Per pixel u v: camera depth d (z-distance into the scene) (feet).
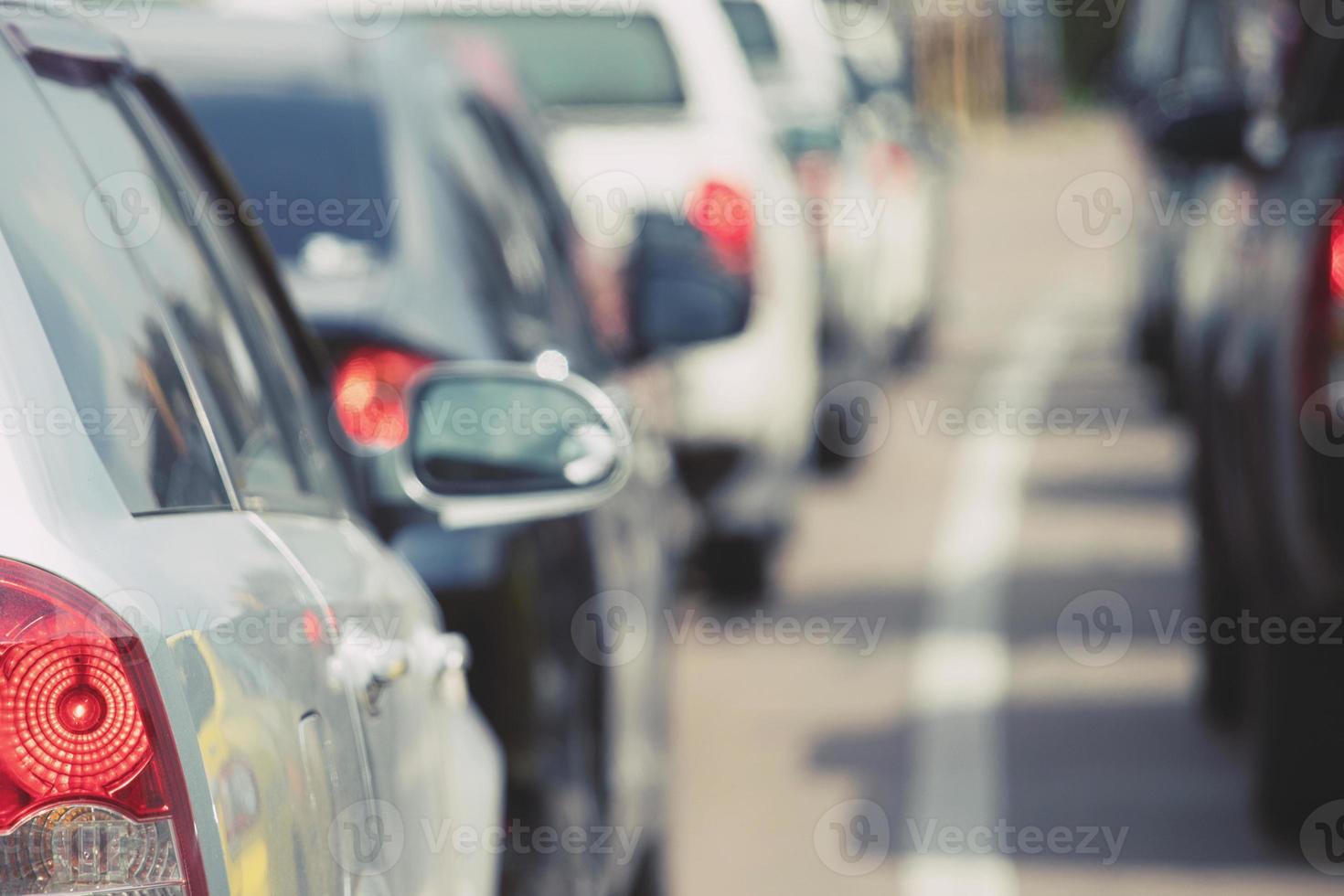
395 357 55.62
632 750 63.98
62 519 26.45
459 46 72.95
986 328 240.53
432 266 58.23
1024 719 90.84
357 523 42.57
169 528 29.25
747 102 114.62
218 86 61.36
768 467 110.63
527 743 53.42
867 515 137.90
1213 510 86.84
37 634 25.45
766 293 108.99
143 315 32.04
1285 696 72.02
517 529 54.95
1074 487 145.18
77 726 25.53
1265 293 71.05
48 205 29.96
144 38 63.16
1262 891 68.80
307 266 57.67
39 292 28.19
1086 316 252.62
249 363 38.17
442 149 62.13
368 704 34.40
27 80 31.48
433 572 53.47
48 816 25.43
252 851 27.63
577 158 109.91
